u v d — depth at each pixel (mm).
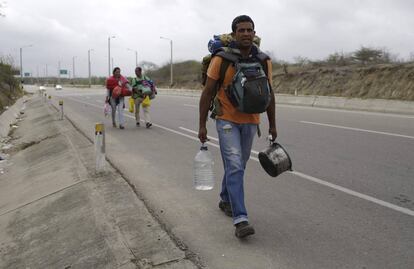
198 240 4594
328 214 5316
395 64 31688
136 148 10117
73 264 4715
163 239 4629
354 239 4551
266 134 11836
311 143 10062
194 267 4000
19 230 6543
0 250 6082
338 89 34062
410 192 6121
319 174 7207
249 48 4434
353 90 32500
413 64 30000
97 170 7574
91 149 10039
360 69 33688
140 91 13906
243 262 4086
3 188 9586
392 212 5332
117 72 13906
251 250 4332
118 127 14281
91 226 5379
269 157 4672
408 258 4105
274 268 3965
